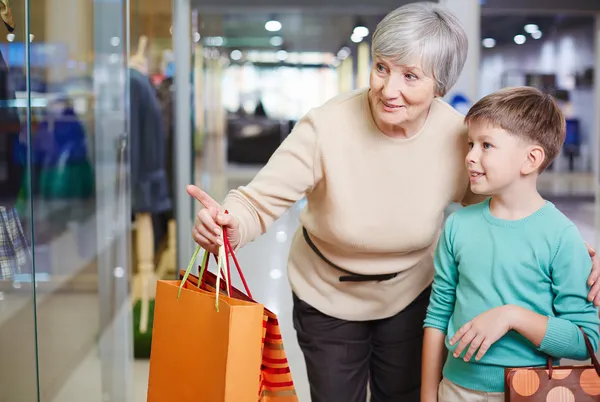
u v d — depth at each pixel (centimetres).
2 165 156
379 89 167
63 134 223
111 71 266
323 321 201
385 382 207
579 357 156
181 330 145
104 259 267
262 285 572
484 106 161
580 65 1477
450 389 168
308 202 197
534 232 159
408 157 180
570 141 1520
